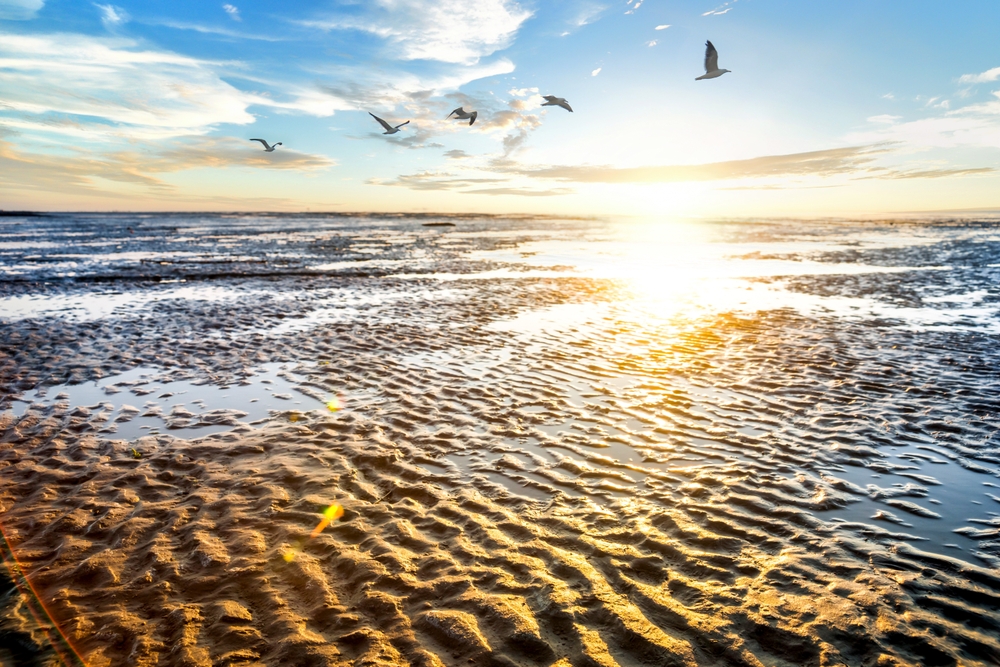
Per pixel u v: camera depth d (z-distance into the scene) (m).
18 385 9.02
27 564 4.46
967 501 5.43
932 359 10.34
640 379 9.44
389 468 6.27
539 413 7.92
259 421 7.64
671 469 6.20
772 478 5.95
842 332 12.70
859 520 5.10
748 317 14.56
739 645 3.61
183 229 67.06
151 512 5.30
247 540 4.83
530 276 23.42
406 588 4.20
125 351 11.15
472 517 5.23
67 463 6.32
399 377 9.58
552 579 4.29
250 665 3.48
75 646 3.61
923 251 35.34
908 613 3.87
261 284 21.02
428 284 21.00
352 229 71.44
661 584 4.24
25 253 33.28
